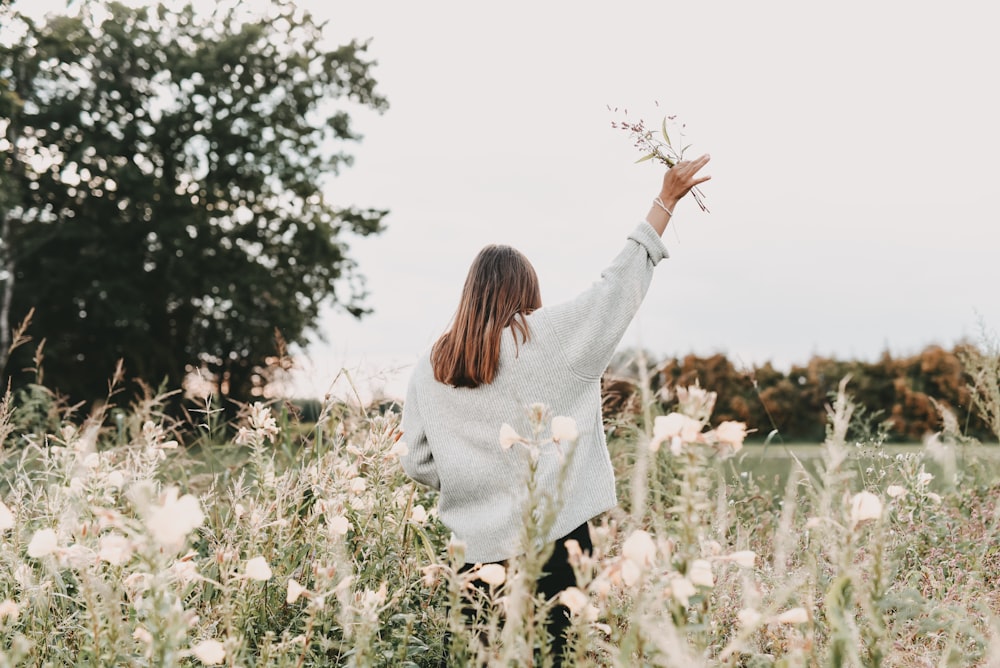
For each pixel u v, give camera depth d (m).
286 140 21.52
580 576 1.47
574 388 2.17
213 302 21.25
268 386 4.20
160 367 20.61
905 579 2.55
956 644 1.85
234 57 20.80
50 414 5.15
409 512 2.68
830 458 1.59
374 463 2.65
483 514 2.19
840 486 1.58
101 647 1.80
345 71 22.30
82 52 20.12
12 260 18.80
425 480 2.43
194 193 20.89
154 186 20.03
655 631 1.38
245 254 21.39
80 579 1.94
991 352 2.62
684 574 1.40
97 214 20.94
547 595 2.08
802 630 1.65
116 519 1.61
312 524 2.57
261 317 20.89
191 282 20.56
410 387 2.45
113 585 1.83
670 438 1.44
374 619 1.83
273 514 2.56
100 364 20.86
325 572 1.92
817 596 2.00
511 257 2.28
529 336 2.17
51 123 20.02
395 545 2.63
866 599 1.60
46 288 19.95
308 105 21.44
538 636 1.59
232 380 21.23
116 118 20.89
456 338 2.24
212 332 21.70
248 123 20.72
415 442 2.39
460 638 1.77
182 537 1.49
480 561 2.16
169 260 20.42
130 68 20.73
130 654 1.83
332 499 2.49
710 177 2.24
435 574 2.01
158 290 20.81
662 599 1.40
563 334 2.16
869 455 3.26
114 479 2.23
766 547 2.69
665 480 2.41
